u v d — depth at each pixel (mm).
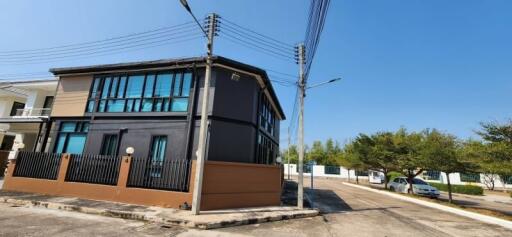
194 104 13477
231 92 14055
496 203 22969
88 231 7293
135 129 14172
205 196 10617
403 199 19906
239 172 11773
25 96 23875
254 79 14992
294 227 9094
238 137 13914
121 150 14047
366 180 48844
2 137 24062
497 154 12180
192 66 13734
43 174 12938
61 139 15531
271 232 8297
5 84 20906
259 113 16109
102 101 15266
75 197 11773
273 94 18750
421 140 22375
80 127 15406
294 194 18438
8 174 13242
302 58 13922
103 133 14633
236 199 11477
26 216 8617
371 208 14383
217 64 13578
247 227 8820
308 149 69375
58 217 8719
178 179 11094
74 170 12469
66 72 16141
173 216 9086
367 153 27484
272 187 12742
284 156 62344
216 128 13273
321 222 10086
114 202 11102
